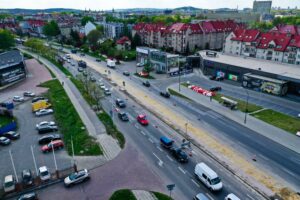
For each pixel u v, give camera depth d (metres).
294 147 45.91
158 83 86.44
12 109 63.62
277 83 72.06
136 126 54.25
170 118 58.12
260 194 34.31
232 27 154.12
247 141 47.94
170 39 140.38
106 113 60.97
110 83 85.94
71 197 33.91
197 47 140.62
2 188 35.75
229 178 37.50
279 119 57.34
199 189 35.41
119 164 40.91
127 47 150.75
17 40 181.38
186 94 74.94
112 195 33.97
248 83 79.81
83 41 169.38
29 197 32.81
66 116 59.53
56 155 43.88
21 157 43.53
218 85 83.94
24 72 93.62
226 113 61.00
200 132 51.44
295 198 33.47
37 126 53.50
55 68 109.00
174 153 42.66
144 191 34.75
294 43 96.25
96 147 45.53
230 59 96.75
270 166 40.31
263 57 107.00
